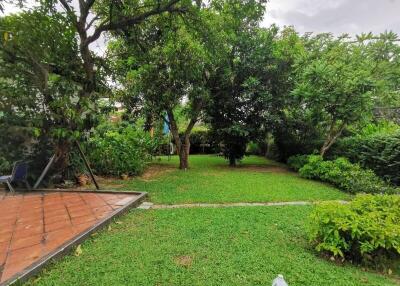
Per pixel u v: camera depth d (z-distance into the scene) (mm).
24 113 7277
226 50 10594
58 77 6961
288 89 11812
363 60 10461
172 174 10039
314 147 11680
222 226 4645
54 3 6684
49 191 6867
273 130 12672
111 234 4289
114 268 3248
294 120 12172
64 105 6852
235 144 12680
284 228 4660
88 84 7527
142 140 10758
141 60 9523
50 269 3229
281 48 11781
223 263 3410
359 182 7566
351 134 11148
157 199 6379
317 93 9562
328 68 9430
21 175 6832
